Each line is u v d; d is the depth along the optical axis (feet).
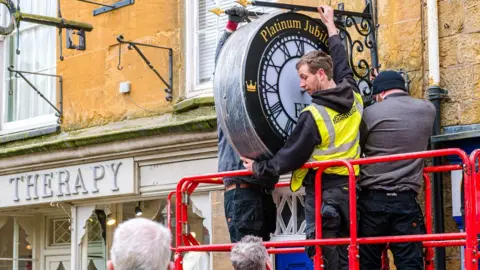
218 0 39.99
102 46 43.50
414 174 22.70
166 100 40.52
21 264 51.52
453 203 29.58
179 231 25.07
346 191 21.98
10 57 49.32
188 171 39.04
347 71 23.79
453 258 29.55
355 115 22.36
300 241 21.71
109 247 45.62
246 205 24.97
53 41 46.96
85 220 44.32
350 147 22.16
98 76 43.62
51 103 44.86
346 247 22.50
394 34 31.58
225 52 23.88
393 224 22.52
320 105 21.93
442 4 30.83
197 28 40.42
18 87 48.80
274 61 23.86
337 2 34.24
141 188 40.98
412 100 23.40
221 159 25.90
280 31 24.21
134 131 40.04
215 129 37.24
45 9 47.24
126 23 42.47
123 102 42.37
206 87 39.60
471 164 20.02
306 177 22.35
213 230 38.19
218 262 38.09
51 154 44.14
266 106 23.45
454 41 30.45
